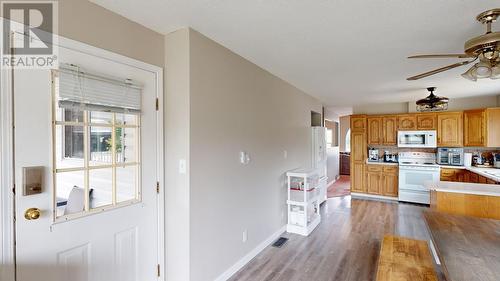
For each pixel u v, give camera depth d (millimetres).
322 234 3701
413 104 5754
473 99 5277
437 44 2447
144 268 2045
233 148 2650
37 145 1461
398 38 2307
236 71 2709
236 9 1807
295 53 2705
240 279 2512
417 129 5504
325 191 5711
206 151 2271
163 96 2205
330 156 8047
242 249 2789
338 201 5691
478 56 1935
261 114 3225
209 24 2043
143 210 2043
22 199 1404
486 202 2582
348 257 2957
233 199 2643
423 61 2932
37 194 1463
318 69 3281
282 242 3420
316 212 4324
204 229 2242
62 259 1568
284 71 3393
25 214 1409
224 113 2512
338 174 9273
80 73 1631
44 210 1488
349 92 4781
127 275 1930
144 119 2057
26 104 1419
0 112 1331
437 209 2764
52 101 1519
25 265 1415
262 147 3240
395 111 6008
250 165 2963
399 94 4941
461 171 4934
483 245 1593
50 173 1514
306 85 4215
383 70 3318
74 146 1645
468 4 1718
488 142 4789
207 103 2287
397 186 5637
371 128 5977
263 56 2803
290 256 3002
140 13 1860
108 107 1791
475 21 1962
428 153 5656
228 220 2561
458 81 3838
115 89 1839
